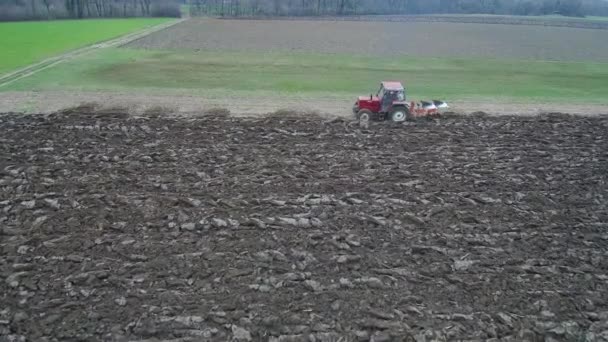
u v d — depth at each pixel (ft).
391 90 65.21
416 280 32.17
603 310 29.99
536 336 27.71
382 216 39.81
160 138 56.34
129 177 45.75
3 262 32.76
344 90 86.94
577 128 63.62
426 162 51.01
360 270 33.06
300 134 59.00
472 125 64.18
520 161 51.98
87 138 55.62
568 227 38.88
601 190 45.39
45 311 28.66
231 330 27.55
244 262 33.35
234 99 77.97
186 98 77.92
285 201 41.65
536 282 32.30
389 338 27.20
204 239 35.91
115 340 26.63
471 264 33.76
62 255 33.73
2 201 40.57
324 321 28.48
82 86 83.97
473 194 43.96
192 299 29.94
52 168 47.09
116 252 34.12
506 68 114.73
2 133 56.59
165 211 39.55
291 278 31.81
